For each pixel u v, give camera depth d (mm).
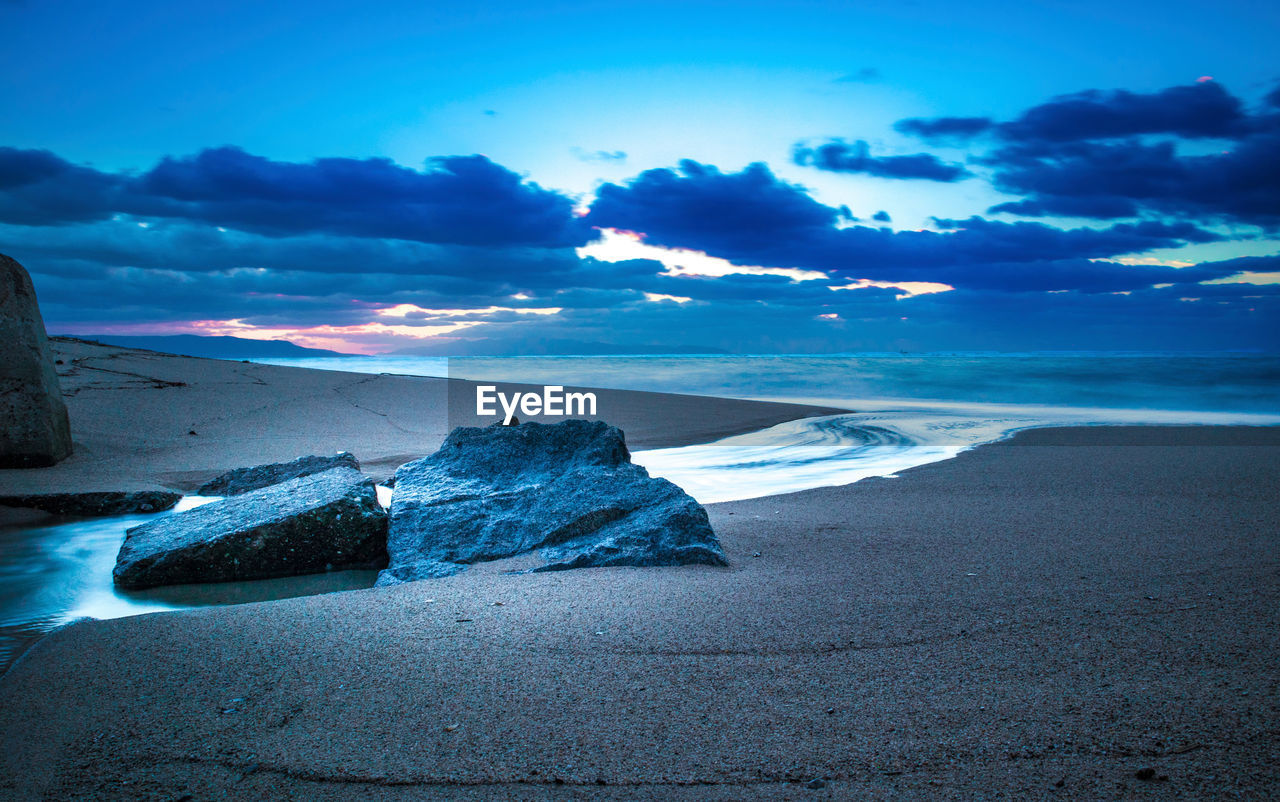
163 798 2006
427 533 4859
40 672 2822
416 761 2170
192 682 2719
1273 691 2500
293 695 2604
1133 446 9617
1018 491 6613
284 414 10992
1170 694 2498
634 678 2717
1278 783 1968
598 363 43281
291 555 4742
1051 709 2416
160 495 6352
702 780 2059
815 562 4367
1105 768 2068
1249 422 13242
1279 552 4391
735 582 3945
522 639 3111
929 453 9492
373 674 2773
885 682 2654
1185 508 5777
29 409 7441
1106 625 3201
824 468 8523
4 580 4508
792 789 2012
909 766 2107
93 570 4730
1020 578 3953
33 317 7684
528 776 2086
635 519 4738
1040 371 29078
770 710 2455
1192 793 1942
